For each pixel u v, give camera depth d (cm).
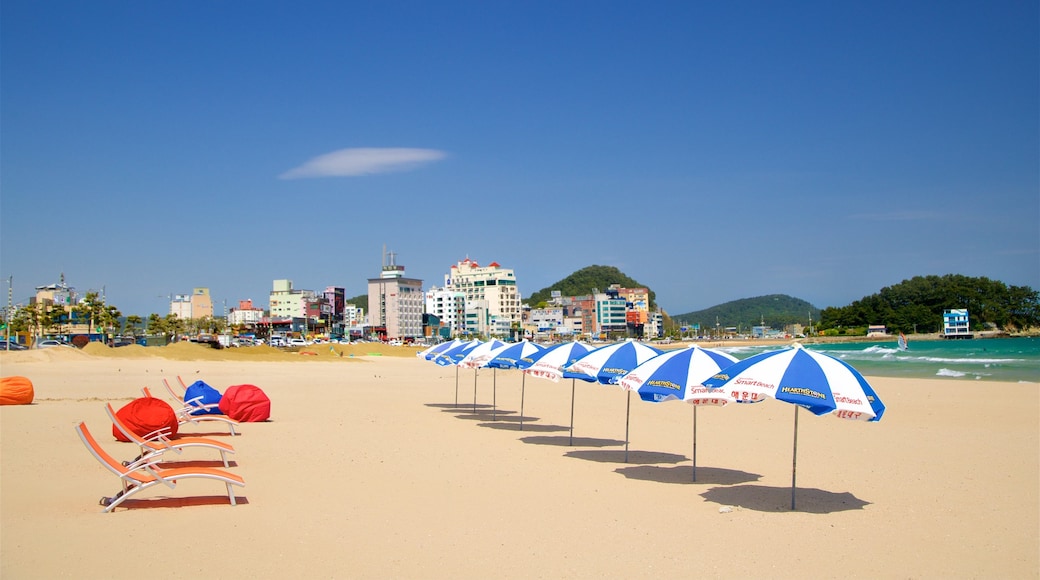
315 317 19800
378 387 4306
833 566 962
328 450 1870
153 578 862
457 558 968
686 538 1088
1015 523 1196
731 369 1279
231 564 921
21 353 5847
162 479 1192
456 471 1609
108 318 11512
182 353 7269
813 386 1158
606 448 2025
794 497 1305
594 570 929
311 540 1036
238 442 1997
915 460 1811
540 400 3616
